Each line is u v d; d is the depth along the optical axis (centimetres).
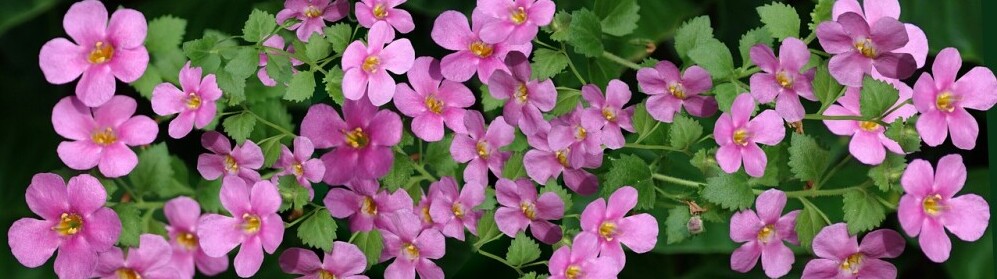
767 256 35
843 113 34
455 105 35
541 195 35
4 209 38
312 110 35
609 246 35
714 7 38
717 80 34
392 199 35
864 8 35
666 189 36
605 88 35
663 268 40
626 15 36
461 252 38
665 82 34
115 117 35
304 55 35
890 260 39
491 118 36
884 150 34
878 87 33
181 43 37
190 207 35
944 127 34
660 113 34
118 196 36
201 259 36
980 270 38
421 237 36
